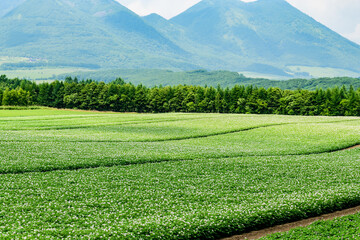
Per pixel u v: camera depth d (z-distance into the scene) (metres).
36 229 16.25
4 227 16.33
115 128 63.97
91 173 27.95
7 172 26.73
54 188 23.16
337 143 48.97
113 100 147.62
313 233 17.52
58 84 156.25
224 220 18.30
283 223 19.28
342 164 34.06
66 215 18.50
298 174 29.64
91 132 57.53
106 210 19.70
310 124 73.31
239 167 32.03
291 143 51.00
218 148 44.22
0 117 82.38
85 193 22.44
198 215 18.91
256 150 43.16
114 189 23.70
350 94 121.06
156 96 144.12
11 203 19.86
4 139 42.75
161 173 28.94
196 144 48.62
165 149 41.28
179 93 143.62
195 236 16.75
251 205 20.72
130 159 33.50
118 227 16.72
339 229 18.00
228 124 72.88
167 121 78.56
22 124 64.94
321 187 25.28
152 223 17.30
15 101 148.75
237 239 17.34
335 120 83.50
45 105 155.75
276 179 27.98
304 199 21.61
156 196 22.56
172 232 16.61
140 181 26.11
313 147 46.00
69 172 27.94
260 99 133.38
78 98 149.25
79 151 36.94
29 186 23.31
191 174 28.80
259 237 17.61
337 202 21.61
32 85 162.62
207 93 141.38
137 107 148.25
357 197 22.42
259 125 70.50
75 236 15.52
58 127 62.09
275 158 37.16
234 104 137.00
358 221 19.06
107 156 34.28
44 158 32.03
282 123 75.00
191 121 79.00
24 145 38.91
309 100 126.25
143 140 50.25
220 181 26.86
